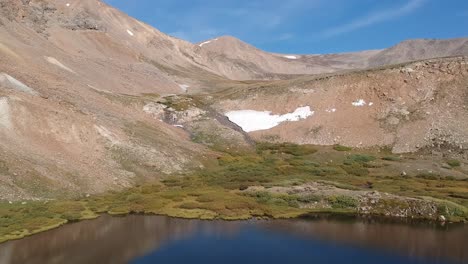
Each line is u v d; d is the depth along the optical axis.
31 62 79.00
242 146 78.25
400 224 39.12
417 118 83.06
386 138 80.69
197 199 46.16
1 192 39.91
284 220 40.12
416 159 70.81
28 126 50.94
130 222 38.38
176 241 33.34
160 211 41.78
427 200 43.69
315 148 79.38
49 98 61.00
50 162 47.44
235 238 34.31
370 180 57.06
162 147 63.28
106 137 58.03
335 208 44.16
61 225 36.69
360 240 34.09
